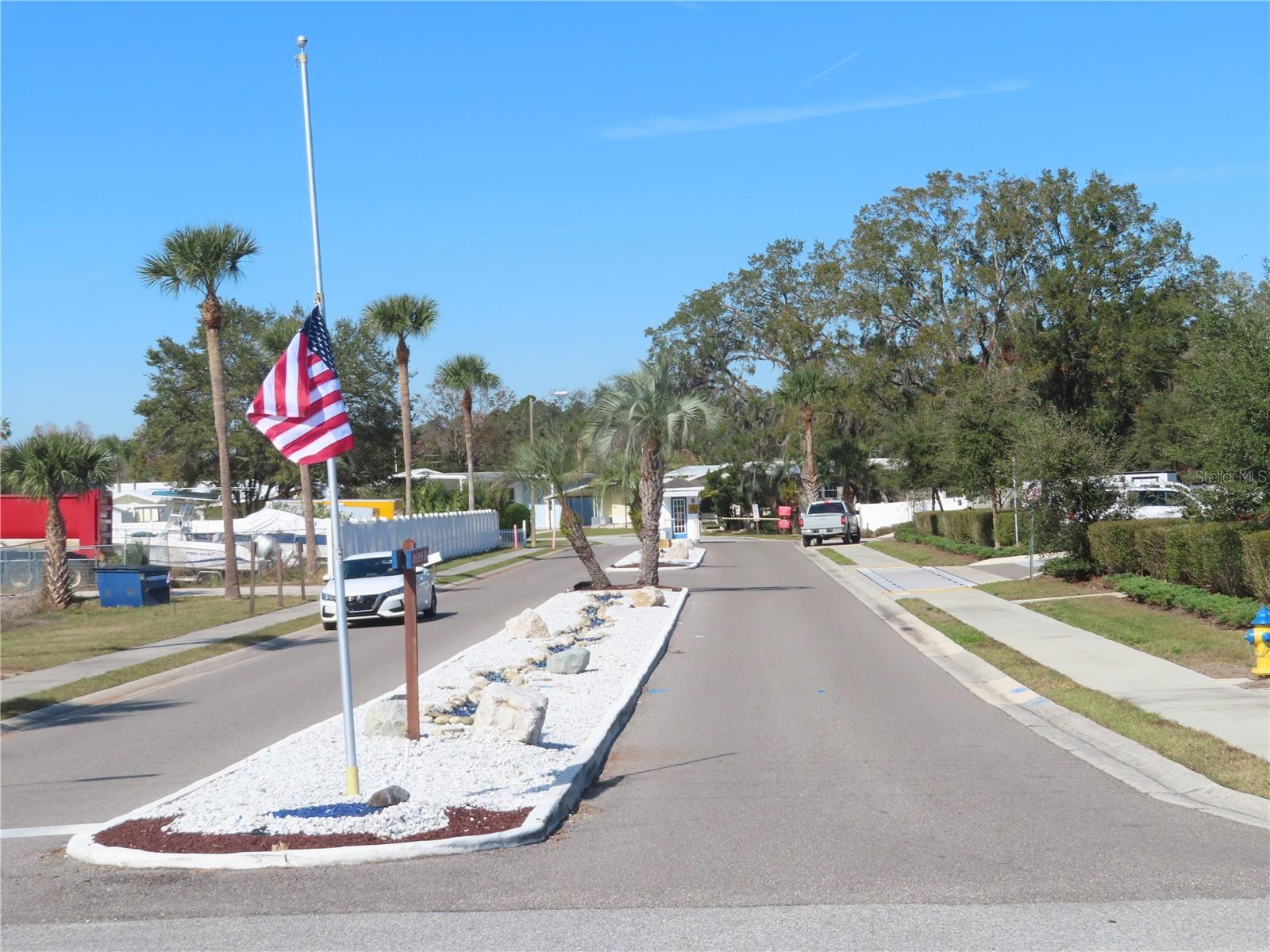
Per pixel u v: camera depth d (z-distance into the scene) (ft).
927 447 160.45
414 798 29.81
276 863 25.49
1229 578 64.34
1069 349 189.57
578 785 31.94
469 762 33.73
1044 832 27.02
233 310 229.04
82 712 53.21
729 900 22.57
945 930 20.49
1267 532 59.57
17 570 120.47
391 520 136.98
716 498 257.75
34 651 72.23
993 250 200.95
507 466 101.40
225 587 114.42
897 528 197.26
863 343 214.69
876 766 34.91
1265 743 34.71
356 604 82.17
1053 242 197.47
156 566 104.99
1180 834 26.61
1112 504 91.50
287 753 36.22
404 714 38.32
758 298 275.18
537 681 50.49
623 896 22.94
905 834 27.17
